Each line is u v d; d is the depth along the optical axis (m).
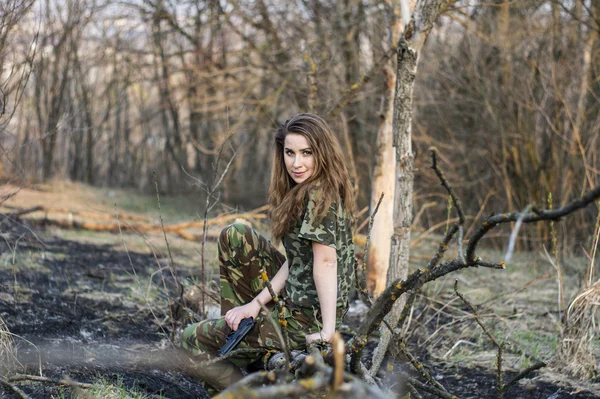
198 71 10.95
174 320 3.77
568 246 6.57
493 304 4.47
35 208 6.84
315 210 2.51
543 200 7.25
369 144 8.55
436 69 8.42
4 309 3.70
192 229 7.56
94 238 6.70
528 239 6.96
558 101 7.01
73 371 2.93
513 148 7.50
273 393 1.57
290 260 2.67
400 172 3.23
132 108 14.30
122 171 13.97
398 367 3.39
